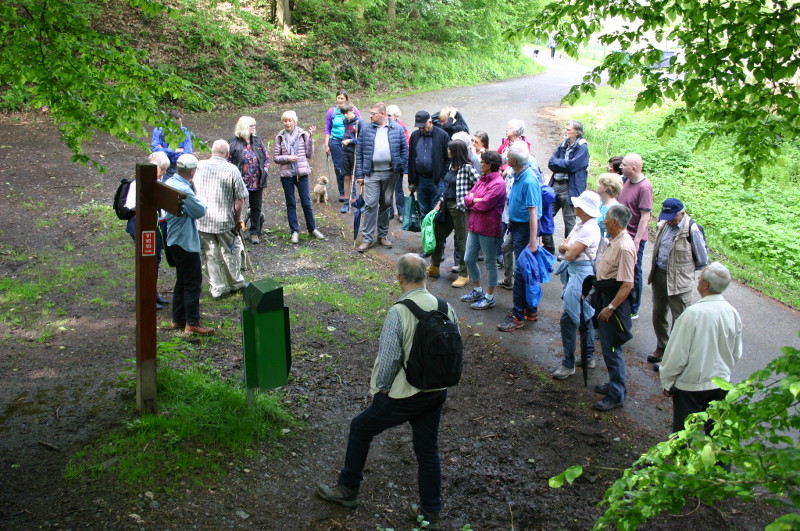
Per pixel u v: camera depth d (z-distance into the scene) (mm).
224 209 7555
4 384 5551
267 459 4828
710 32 5402
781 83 5332
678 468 2771
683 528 4352
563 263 6418
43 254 8914
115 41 5805
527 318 7895
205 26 21312
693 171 15359
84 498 4082
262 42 23250
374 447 5242
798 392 2355
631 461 5133
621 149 17047
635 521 2617
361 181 9789
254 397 5371
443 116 10477
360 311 7789
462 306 8258
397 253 9977
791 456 2035
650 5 5605
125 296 7770
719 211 12992
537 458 5156
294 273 8898
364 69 25156
